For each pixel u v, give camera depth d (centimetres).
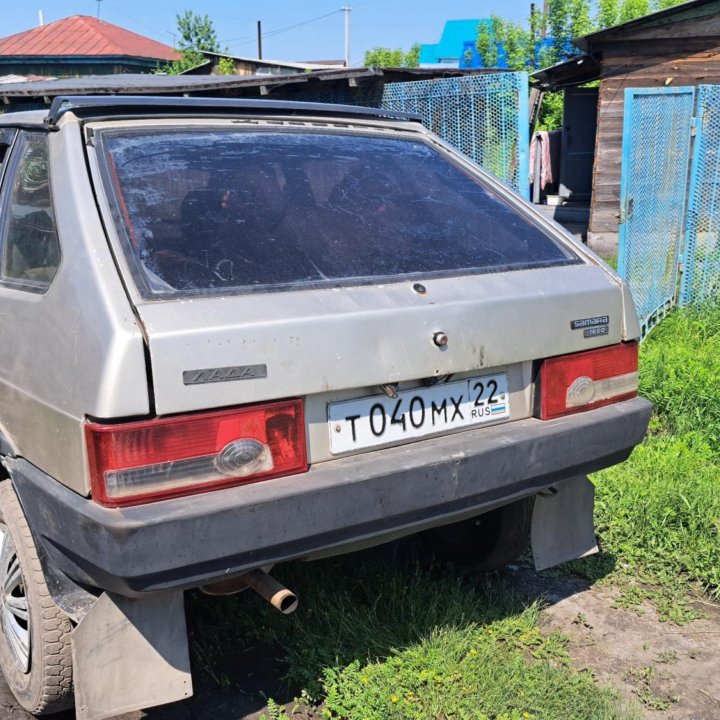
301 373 237
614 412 300
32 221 276
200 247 252
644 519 405
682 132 771
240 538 225
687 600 359
